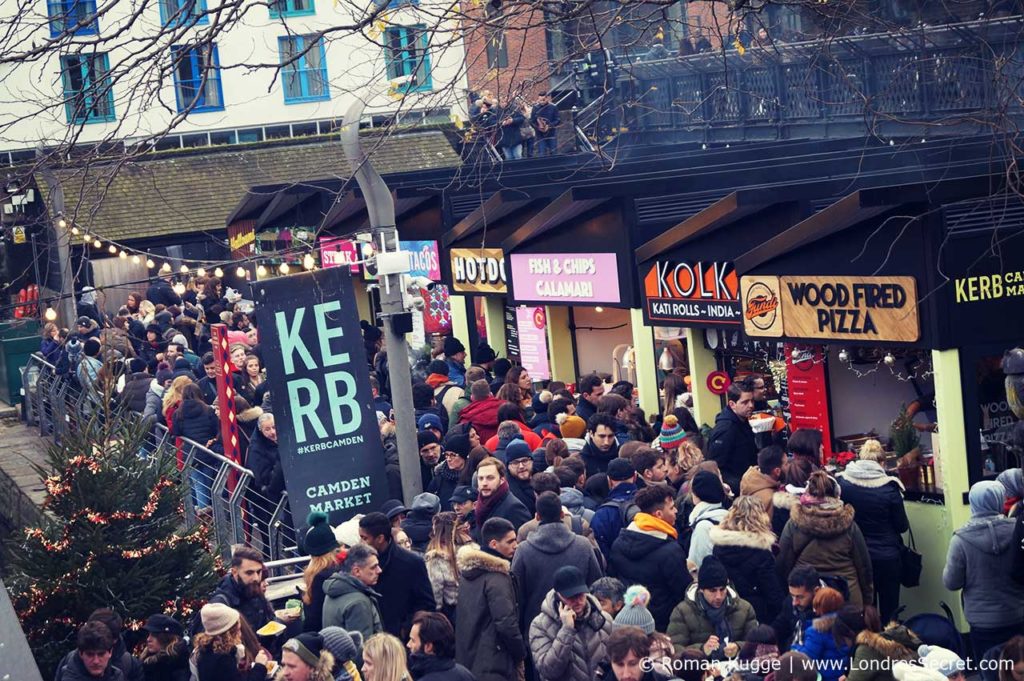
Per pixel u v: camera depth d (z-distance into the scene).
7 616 8.08
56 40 8.20
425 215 20.36
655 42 19.14
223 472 13.65
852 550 9.80
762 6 10.45
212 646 8.48
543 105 21.20
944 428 10.97
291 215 24.03
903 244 11.08
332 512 12.41
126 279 32.34
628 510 10.15
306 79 36.28
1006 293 10.98
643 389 15.85
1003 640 9.24
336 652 7.55
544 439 12.87
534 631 8.25
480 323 20.12
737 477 11.91
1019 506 9.37
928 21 15.06
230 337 20.00
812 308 11.91
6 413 22.64
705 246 14.07
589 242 15.94
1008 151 10.80
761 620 9.43
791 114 18.08
